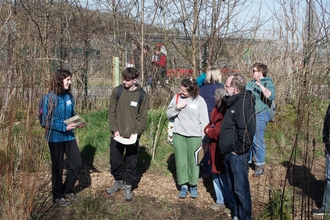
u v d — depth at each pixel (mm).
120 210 4676
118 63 8828
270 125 7145
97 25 9289
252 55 8406
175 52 7652
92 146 6820
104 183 5551
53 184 4629
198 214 4648
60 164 4621
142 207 4797
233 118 4008
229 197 4645
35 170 4160
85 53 8945
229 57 8344
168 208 4801
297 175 5676
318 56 4227
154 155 6578
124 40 8445
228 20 6867
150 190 5379
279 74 7406
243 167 4027
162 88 7922
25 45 3932
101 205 4680
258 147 5590
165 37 7324
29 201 4070
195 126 4988
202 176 5754
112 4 8625
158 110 7887
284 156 6391
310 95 3777
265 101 5512
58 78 4398
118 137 4820
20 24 4082
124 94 4895
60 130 4496
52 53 8188
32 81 3955
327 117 4195
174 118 5230
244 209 4078
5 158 3895
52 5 8523
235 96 3982
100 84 9180
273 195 4379
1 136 3900
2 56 3791
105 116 8258
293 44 6602
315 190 5137
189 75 7656
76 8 9422
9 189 3854
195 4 6730
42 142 4258
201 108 5016
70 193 4828
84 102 8914
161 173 6082
